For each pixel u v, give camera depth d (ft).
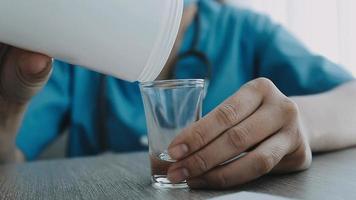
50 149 2.64
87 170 1.35
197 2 2.67
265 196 0.83
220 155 0.92
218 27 2.57
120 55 1.03
